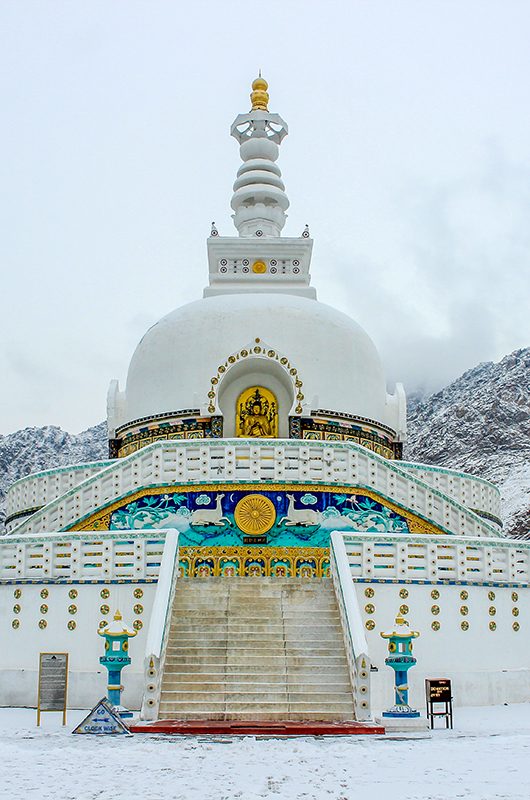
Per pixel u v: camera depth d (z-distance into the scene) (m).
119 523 20.98
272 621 16.77
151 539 18.17
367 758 11.06
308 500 20.92
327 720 14.34
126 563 18.08
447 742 12.49
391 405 28.72
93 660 17.59
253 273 29.94
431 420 124.94
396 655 14.55
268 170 33.78
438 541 18.72
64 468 25.80
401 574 18.30
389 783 9.47
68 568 18.27
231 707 14.56
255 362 24.34
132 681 16.94
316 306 27.88
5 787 9.27
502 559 19.41
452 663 18.06
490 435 108.75
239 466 21.02
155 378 26.81
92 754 11.34
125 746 12.04
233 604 17.28
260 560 20.41
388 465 21.73
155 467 21.19
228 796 8.82
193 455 21.14
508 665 18.77
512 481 88.50
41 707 14.47
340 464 21.38
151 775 9.94
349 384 26.67
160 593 16.34
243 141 34.91
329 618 16.94
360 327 28.95
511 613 19.16
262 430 24.69
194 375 26.09
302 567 20.39
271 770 10.25
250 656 15.75
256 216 32.62
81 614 17.89
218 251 30.06
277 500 20.84
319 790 9.12
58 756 11.20
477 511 26.50
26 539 18.61
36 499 26.03
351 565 18.25
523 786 9.28
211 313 26.97
